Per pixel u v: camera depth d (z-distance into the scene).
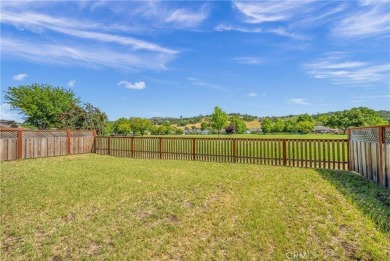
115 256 3.45
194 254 3.45
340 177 7.50
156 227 4.29
